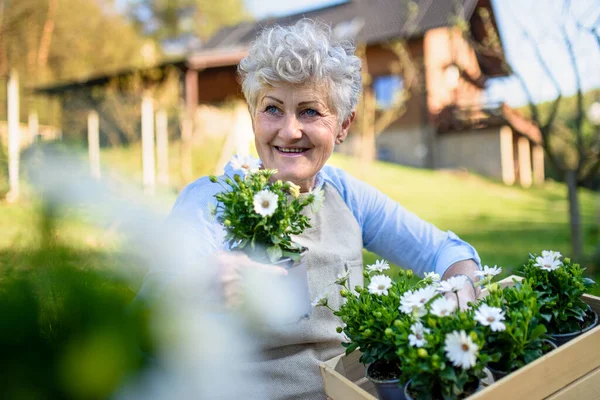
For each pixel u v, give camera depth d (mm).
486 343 912
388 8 13820
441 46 12797
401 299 933
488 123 11531
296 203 1040
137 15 18469
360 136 12148
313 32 1309
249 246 959
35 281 250
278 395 1214
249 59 1330
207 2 20797
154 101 9961
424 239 1549
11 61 5223
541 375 876
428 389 847
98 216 266
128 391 271
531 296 976
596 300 1168
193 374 314
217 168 9547
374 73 13555
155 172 8688
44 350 247
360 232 1487
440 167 13672
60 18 10070
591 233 6234
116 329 264
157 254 291
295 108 1296
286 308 692
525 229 6984
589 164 5074
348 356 1066
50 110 4418
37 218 256
